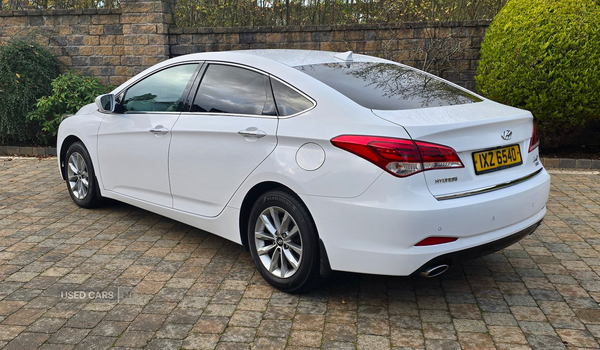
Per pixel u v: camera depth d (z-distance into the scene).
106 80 9.12
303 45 8.60
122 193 4.79
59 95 8.14
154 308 3.32
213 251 4.29
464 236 2.99
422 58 8.34
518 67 6.71
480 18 9.23
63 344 2.91
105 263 4.04
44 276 3.81
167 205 4.31
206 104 3.95
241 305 3.36
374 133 2.97
